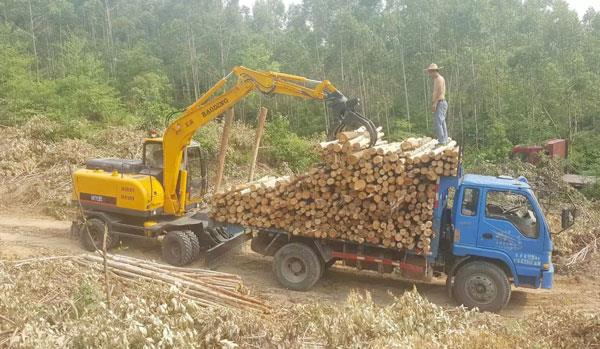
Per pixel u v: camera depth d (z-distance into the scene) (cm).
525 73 3306
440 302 947
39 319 586
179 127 1104
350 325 642
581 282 1063
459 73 3131
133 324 550
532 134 2852
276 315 805
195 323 635
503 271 899
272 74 1031
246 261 1145
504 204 898
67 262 856
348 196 919
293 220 972
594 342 669
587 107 3012
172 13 5669
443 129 1120
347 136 903
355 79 3362
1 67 3120
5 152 1825
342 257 960
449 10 3519
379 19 3969
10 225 1356
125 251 1155
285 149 2169
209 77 4225
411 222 904
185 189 1150
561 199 1728
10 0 5316
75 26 5572
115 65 4444
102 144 2105
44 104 2798
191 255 1061
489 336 659
